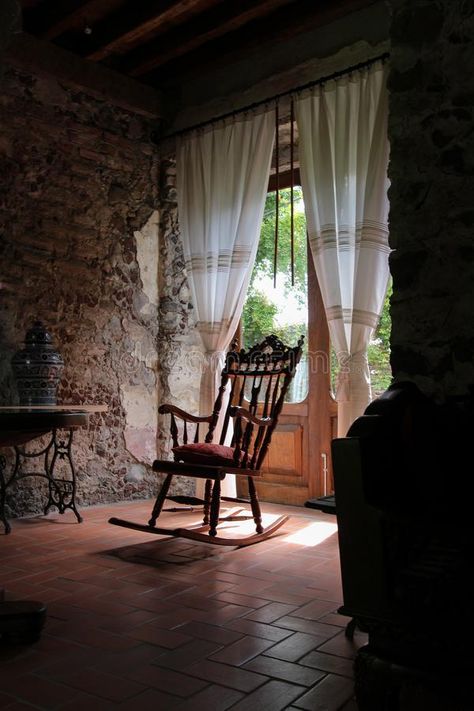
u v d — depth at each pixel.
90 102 4.49
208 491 3.64
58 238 4.27
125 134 4.72
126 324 4.64
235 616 2.24
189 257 4.61
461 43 2.19
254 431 4.65
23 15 4.14
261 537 3.38
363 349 3.53
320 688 1.70
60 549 3.20
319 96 3.92
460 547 1.64
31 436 2.52
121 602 2.39
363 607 1.54
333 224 3.77
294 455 4.48
